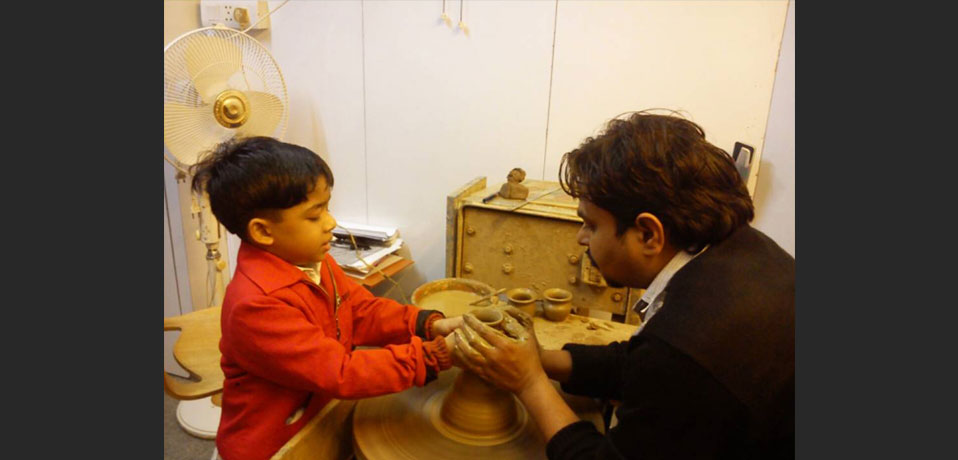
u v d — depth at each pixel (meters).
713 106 1.88
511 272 1.65
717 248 0.85
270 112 2.06
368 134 2.36
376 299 1.28
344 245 2.30
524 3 2.00
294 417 1.07
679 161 0.80
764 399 0.76
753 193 1.90
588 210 0.89
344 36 2.28
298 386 0.99
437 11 2.12
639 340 0.84
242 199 0.95
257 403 1.04
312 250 1.02
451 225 1.67
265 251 1.03
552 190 1.85
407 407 1.15
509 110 2.13
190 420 2.18
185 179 2.16
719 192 0.82
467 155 2.24
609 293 1.55
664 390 0.77
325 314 1.12
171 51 1.77
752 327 0.76
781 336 0.78
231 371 1.08
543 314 1.56
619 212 0.84
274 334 0.96
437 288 1.62
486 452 1.03
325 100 2.38
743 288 0.79
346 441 1.13
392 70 2.24
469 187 1.76
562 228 1.55
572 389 1.12
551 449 0.89
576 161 0.89
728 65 1.83
